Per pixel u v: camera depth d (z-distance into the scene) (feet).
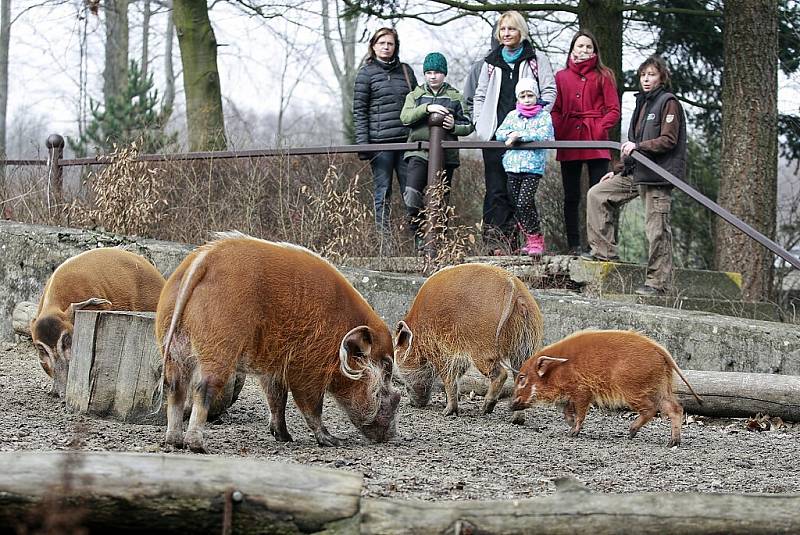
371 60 35.58
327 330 18.51
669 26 53.06
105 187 36.83
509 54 33.24
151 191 36.58
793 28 50.08
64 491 10.07
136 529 10.36
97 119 70.64
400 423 22.77
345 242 33.73
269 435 20.18
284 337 18.03
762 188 42.34
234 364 17.33
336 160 42.37
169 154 37.91
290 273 17.97
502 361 23.68
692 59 53.83
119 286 25.62
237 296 17.26
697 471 18.49
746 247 42.22
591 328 27.78
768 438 22.75
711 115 54.70
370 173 42.45
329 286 18.51
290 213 35.35
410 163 34.12
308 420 19.17
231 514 10.36
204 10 52.26
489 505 10.82
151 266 26.99
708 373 24.80
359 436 20.67
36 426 19.13
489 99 33.42
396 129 35.24
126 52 110.52
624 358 21.75
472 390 26.73
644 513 10.89
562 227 46.65
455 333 23.75
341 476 10.78
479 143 32.17
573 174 34.27
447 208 32.35
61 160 40.93
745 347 26.27
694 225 54.60
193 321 17.16
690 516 10.93
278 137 42.24
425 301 24.20
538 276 32.37
